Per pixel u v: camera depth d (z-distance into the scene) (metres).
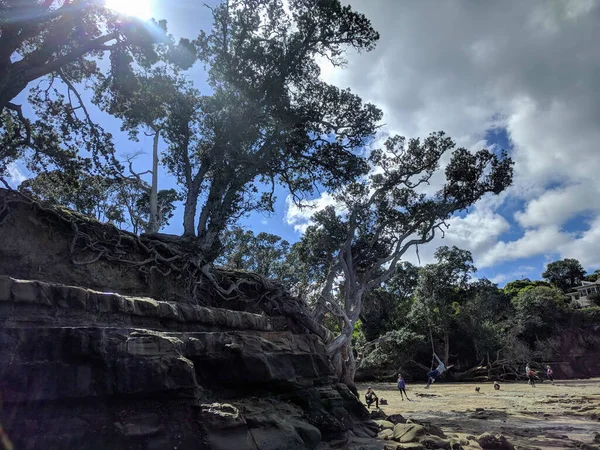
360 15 18.64
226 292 16.42
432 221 28.86
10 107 13.33
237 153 17.38
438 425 17.78
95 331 7.43
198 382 10.07
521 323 58.88
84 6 13.27
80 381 7.08
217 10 18.39
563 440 13.77
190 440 7.80
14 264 11.35
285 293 18.64
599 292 79.75
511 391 35.72
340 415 13.34
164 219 29.25
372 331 55.72
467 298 57.81
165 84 18.06
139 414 7.62
